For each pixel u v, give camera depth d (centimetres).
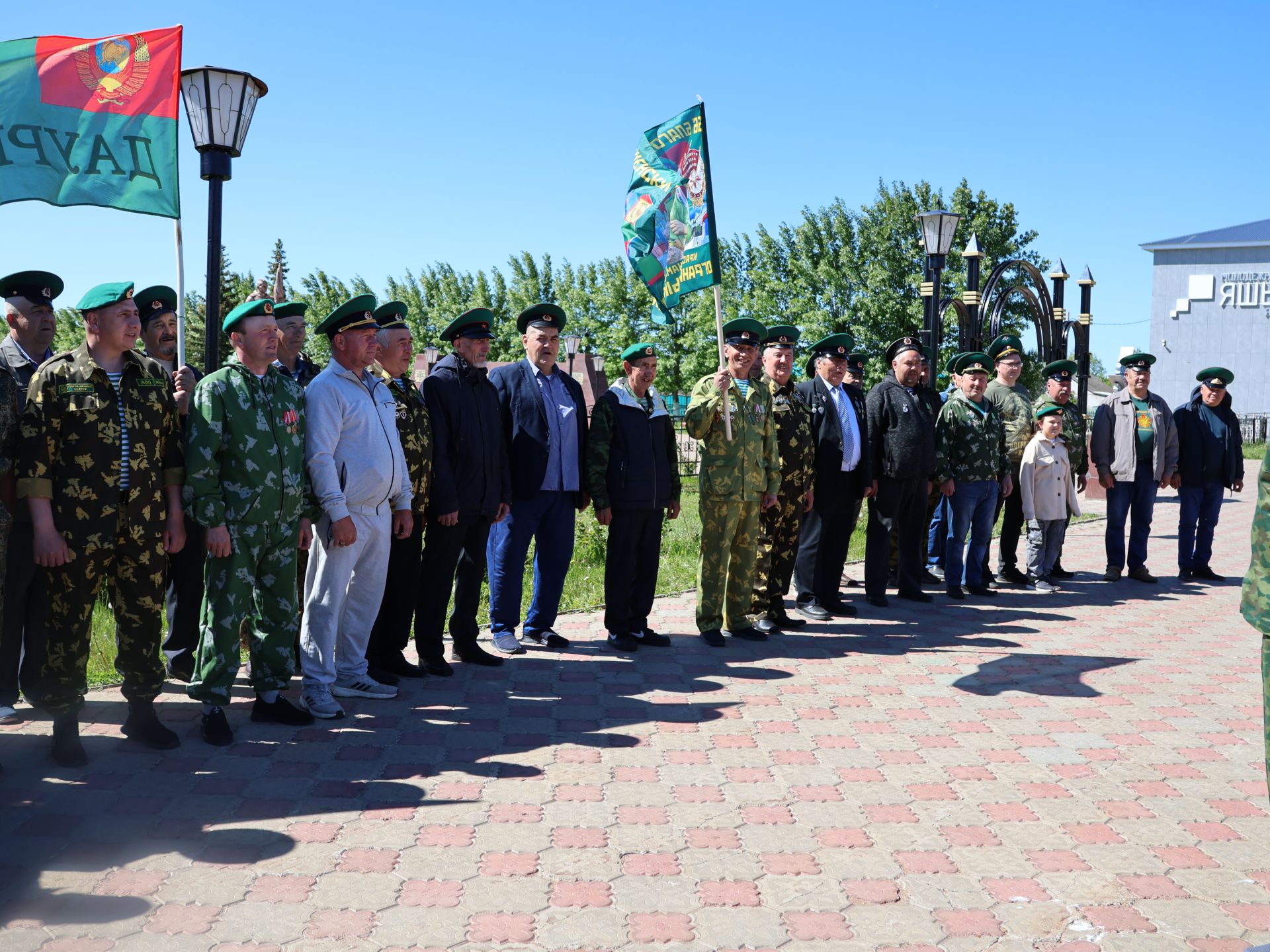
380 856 355
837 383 778
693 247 671
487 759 458
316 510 505
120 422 436
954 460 852
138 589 449
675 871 349
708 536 685
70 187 495
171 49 514
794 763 460
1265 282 4641
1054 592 902
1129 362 960
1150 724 525
